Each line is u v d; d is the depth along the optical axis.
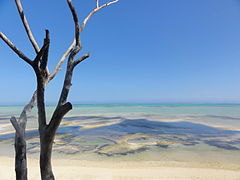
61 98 1.91
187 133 14.23
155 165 7.16
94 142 11.22
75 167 6.84
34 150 9.37
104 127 17.47
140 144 10.70
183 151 9.22
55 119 1.78
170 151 9.21
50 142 1.86
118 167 6.92
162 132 14.59
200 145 10.38
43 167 1.86
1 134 14.04
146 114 35.47
